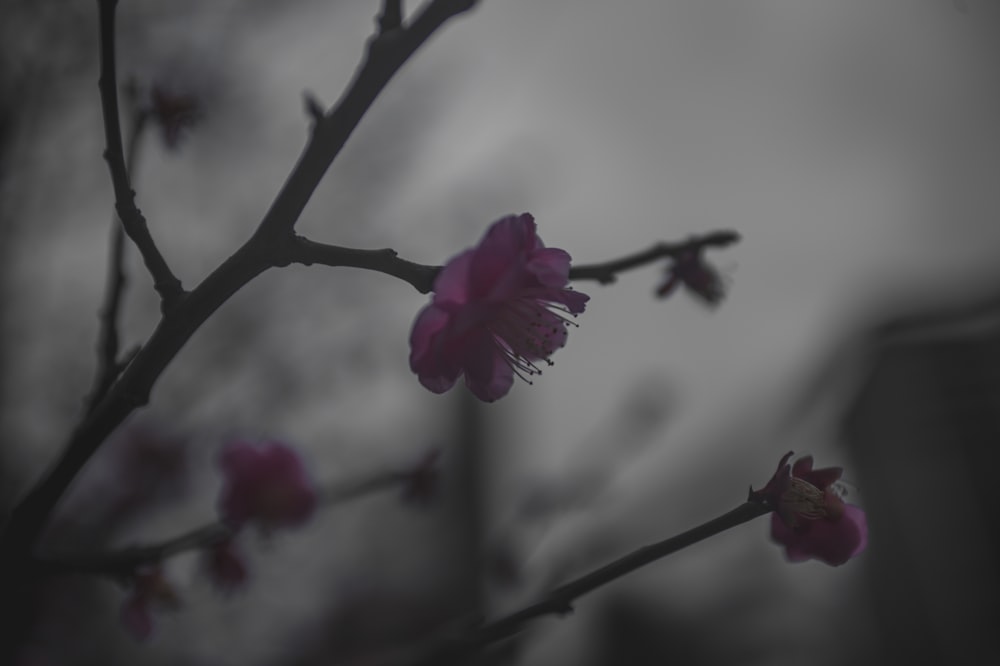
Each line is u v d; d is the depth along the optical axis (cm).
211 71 510
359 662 167
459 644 131
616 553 353
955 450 525
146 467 388
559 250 124
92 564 169
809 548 126
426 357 120
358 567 538
